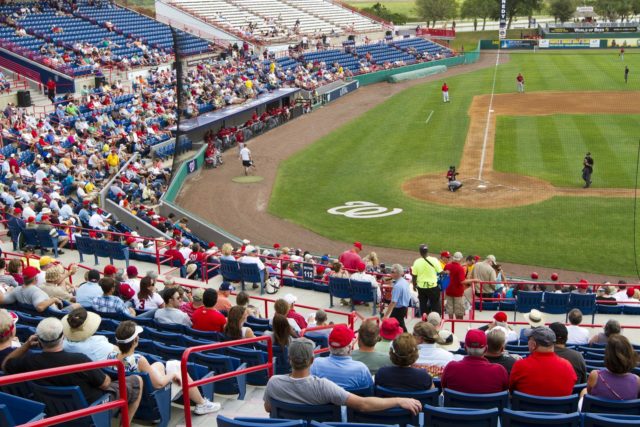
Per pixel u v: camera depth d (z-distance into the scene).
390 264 27.48
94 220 25.58
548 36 104.75
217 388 10.63
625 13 122.75
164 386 8.82
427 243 29.62
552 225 30.97
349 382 8.13
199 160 43.06
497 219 32.06
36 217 24.00
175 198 37.22
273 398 7.46
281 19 89.19
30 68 50.59
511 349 13.11
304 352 7.31
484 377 8.29
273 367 10.85
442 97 65.25
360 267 18.83
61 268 16.97
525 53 98.06
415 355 8.14
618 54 92.50
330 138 50.72
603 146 44.19
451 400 8.26
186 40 68.94
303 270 22.59
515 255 27.88
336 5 100.62
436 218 32.59
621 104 57.94
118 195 31.70
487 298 19.81
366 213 33.81
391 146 47.28
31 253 22.88
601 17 129.12
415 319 18.34
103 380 8.04
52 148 36.00
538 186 36.69
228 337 11.48
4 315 8.30
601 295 20.36
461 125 52.53
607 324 12.36
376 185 38.44
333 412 7.43
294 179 40.47
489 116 55.28
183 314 12.85
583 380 9.63
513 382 8.47
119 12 69.19
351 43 86.06
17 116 39.84
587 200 34.06
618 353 7.95
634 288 21.33
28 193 28.19
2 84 45.78
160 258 22.58
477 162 41.97
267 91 59.28
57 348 7.89
